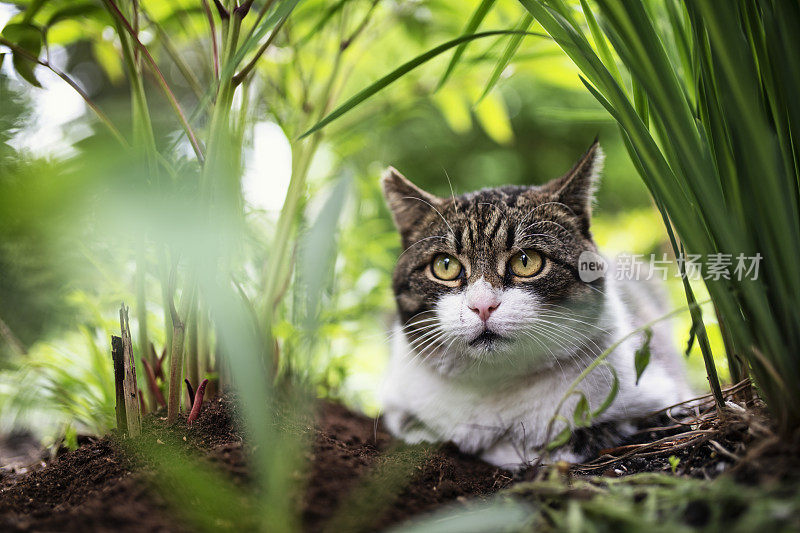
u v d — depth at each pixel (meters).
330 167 0.58
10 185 0.23
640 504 0.34
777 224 0.34
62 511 0.35
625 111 0.36
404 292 0.49
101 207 0.27
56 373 0.47
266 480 0.33
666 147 0.38
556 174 1.37
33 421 0.52
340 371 0.53
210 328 0.45
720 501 0.33
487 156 1.29
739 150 0.35
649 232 0.76
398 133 1.22
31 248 0.38
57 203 0.24
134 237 0.39
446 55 0.55
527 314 0.44
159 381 0.44
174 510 0.34
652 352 0.48
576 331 0.44
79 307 0.50
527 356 0.44
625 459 0.41
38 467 0.45
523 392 0.45
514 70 0.55
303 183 0.47
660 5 0.43
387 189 0.51
